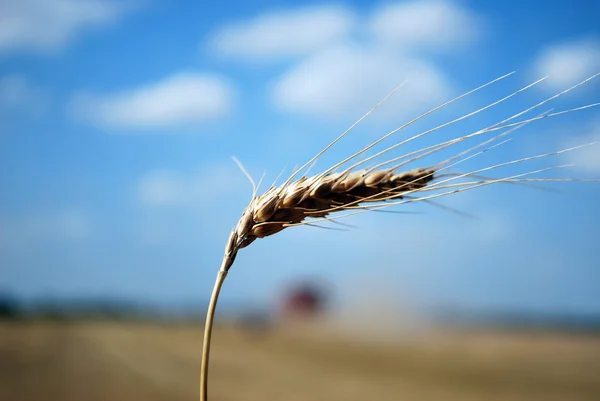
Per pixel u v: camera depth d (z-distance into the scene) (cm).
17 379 2909
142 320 15688
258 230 218
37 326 9744
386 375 3331
